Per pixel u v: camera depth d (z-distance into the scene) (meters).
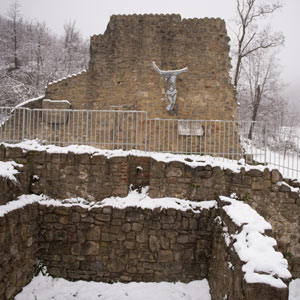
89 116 10.10
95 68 10.05
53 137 10.11
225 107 9.70
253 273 2.85
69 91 10.36
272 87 21.06
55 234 5.57
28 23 23.23
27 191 5.68
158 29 9.83
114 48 9.95
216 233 5.03
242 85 21.47
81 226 5.55
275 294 2.67
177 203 5.72
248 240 3.44
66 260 5.53
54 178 5.85
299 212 5.69
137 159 6.18
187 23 9.81
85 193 5.80
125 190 5.79
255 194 5.70
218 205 5.47
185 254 5.50
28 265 5.11
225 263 4.02
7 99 15.67
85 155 5.83
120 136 9.80
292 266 5.66
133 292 5.16
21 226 4.86
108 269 5.50
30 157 5.83
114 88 9.93
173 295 5.08
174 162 5.85
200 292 5.14
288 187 5.70
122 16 9.90
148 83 9.78
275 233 5.68
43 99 10.35
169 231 5.53
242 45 18.11
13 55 20.84
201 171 5.82
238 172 5.75
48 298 4.83
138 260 5.50
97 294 5.07
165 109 9.72
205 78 9.72
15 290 4.64
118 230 5.53
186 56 9.77
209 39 9.77
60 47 23.81
